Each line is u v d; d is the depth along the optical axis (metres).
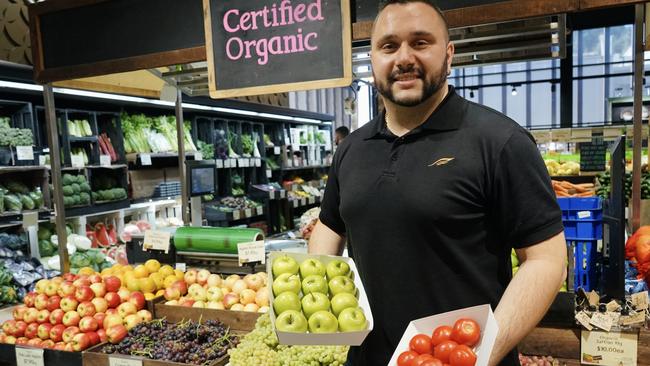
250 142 6.49
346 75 2.05
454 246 1.30
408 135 1.38
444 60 1.33
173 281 2.77
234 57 2.22
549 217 1.22
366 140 1.49
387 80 1.33
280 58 2.15
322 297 1.33
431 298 1.32
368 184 1.40
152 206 4.96
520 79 14.41
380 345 1.39
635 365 1.79
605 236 2.03
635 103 1.92
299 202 6.83
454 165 1.29
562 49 2.37
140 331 2.38
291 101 7.85
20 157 3.73
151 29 2.40
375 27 1.36
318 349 1.97
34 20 2.64
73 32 2.56
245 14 2.18
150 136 5.11
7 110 3.91
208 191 3.27
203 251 2.92
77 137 4.27
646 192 2.97
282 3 2.12
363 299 1.35
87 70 2.54
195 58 2.32
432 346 1.12
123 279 2.74
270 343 2.10
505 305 1.16
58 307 2.53
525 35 2.14
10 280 3.54
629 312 1.84
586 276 2.07
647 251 1.95
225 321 2.46
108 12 2.49
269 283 1.39
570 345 1.91
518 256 1.30
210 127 5.80
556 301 1.91
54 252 4.12
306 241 3.37
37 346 2.44
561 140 5.41
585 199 2.04
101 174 4.63
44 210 3.94
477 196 1.29
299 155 7.84
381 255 1.37
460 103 1.39
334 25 2.05
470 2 1.80
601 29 13.23
